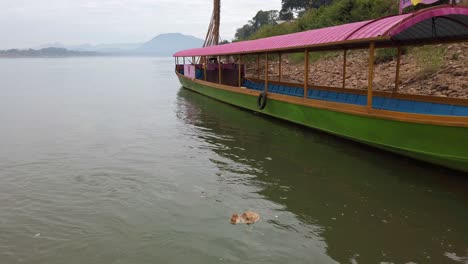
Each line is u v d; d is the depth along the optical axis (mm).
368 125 9953
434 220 6586
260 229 6445
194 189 8266
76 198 7945
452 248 5754
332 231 6344
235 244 5980
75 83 39000
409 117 8562
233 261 5535
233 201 7602
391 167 9195
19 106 21594
